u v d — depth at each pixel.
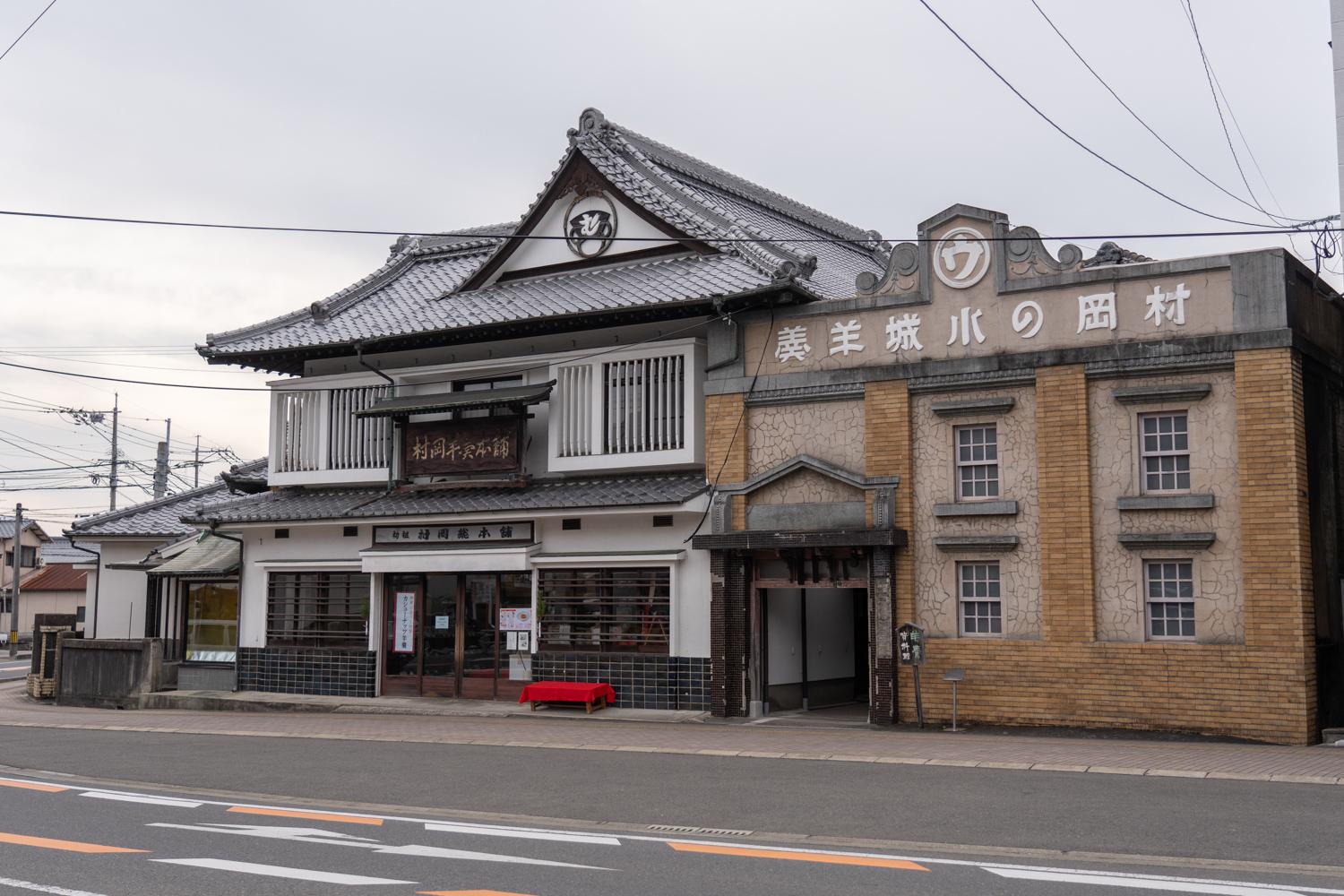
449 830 10.43
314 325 25.72
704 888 8.02
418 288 26.77
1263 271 16.64
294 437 25.75
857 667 23.77
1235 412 16.77
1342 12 16.88
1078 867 8.66
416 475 23.80
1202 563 16.89
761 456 20.41
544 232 24.19
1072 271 17.98
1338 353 18.73
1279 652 16.12
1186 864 8.71
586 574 21.89
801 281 20.33
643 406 21.73
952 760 14.48
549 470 22.41
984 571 18.52
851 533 18.77
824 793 12.17
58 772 15.11
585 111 24.44
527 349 23.23
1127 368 17.44
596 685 21.11
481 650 23.11
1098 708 17.27
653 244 22.86
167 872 8.68
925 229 19.19
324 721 21.03
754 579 20.41
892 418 19.14
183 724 21.38
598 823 10.81
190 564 26.83
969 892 7.82
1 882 8.40
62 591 65.94
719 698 20.19
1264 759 14.30
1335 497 18.05
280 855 9.30
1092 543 17.53
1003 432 18.42
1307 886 7.89
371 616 24.11
